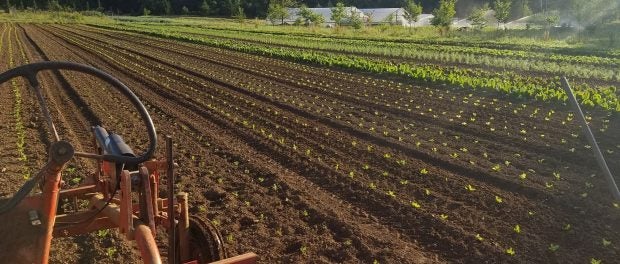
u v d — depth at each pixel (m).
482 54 28.19
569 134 11.50
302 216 7.52
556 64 23.70
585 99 14.18
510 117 13.27
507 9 46.53
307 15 65.38
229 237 6.70
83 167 9.35
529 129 12.08
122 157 3.95
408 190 8.48
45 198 3.43
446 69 22.48
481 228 7.03
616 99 14.36
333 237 6.89
